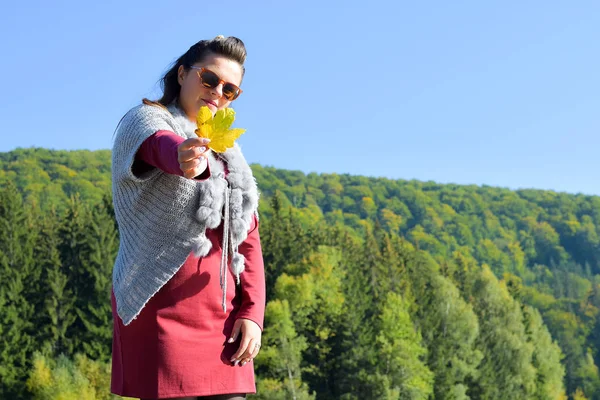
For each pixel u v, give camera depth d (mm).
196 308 2623
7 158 135375
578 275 147625
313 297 62469
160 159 2348
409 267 81625
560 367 85375
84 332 62125
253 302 2777
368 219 158000
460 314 71438
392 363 58531
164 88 2875
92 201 121000
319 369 60125
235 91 2799
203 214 2557
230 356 2695
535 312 90500
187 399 2576
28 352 59344
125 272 2602
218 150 2266
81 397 53938
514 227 168875
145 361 2588
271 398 51125
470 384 69312
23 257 61844
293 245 74000
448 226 161500
